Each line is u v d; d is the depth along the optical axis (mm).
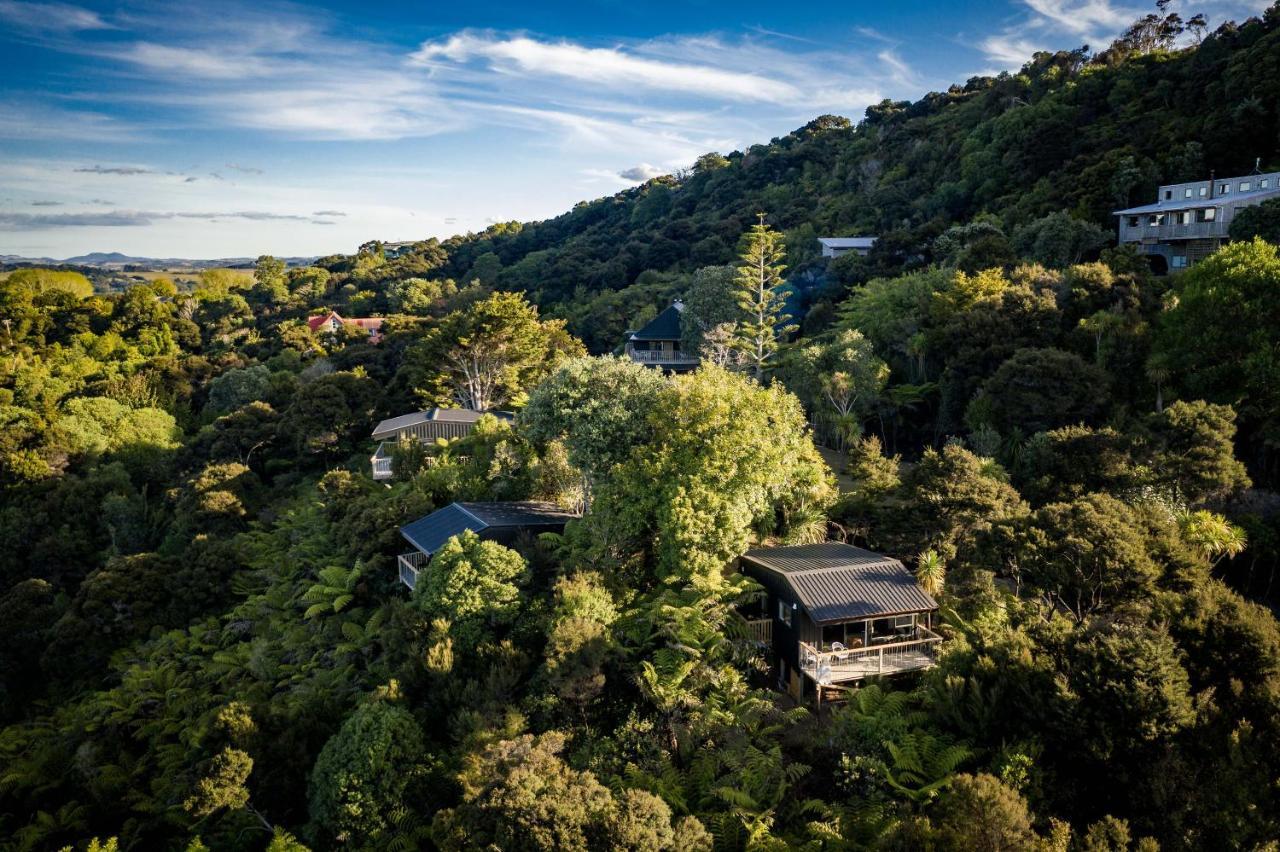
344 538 34312
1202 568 20703
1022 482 31172
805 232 90625
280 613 33031
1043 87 86000
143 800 24828
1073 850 13414
